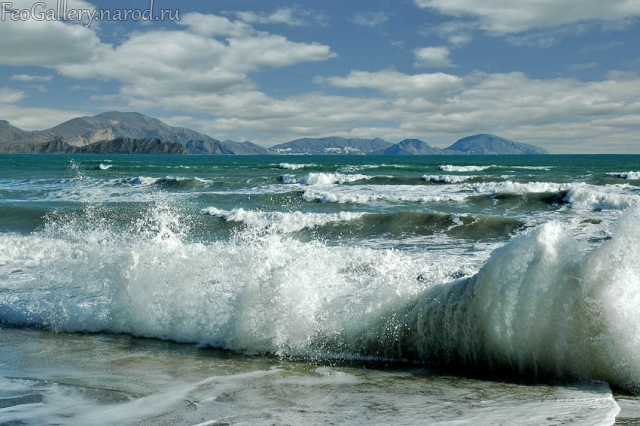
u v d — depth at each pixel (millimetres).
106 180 26469
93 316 5750
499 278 4324
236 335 5043
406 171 34406
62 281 6992
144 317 5531
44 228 13219
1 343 5176
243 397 3627
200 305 5367
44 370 4301
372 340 4742
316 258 6957
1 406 3461
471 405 3393
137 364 4500
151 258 5996
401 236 11977
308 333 4906
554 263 4172
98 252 6812
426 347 4574
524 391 3738
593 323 3949
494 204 16531
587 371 3973
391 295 4914
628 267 3934
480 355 4348
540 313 4129
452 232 12188
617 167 38250
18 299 6383
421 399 3559
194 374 4211
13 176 30438
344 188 22422
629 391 3719
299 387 3873
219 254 6207
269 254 6367
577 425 2936
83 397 3625
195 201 18469
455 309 4508
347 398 3590
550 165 44156
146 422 3154
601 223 12102
